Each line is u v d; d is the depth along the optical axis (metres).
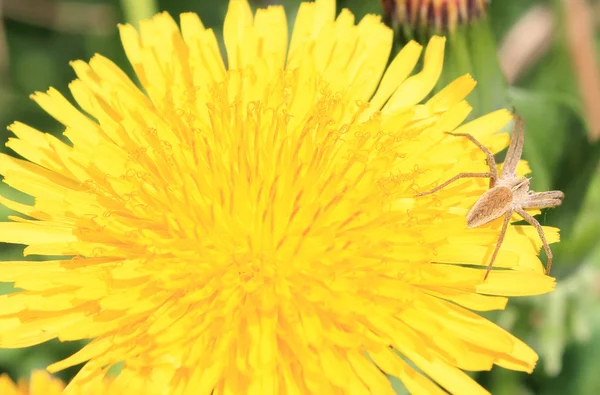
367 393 0.13
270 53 0.15
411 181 0.14
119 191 0.14
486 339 0.14
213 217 0.14
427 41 0.15
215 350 0.14
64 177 0.14
